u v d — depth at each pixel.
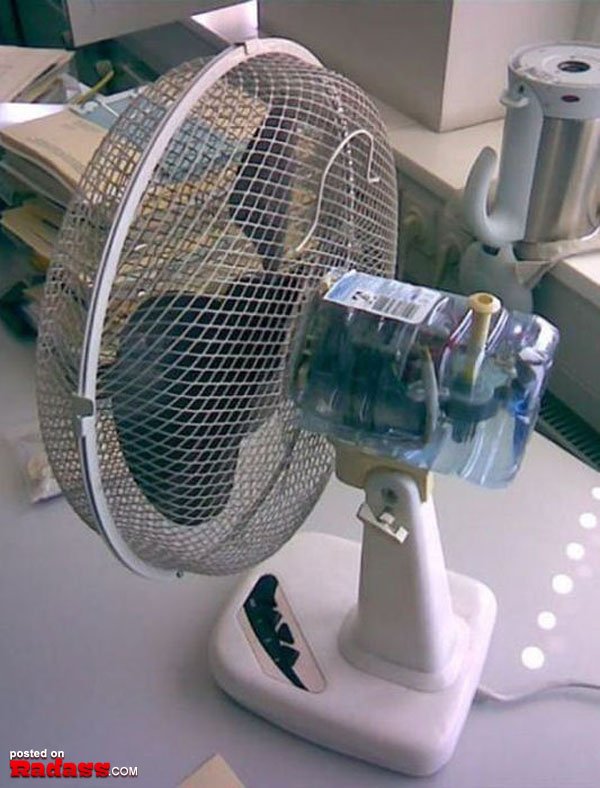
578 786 0.64
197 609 0.76
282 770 0.65
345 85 0.56
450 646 0.67
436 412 0.50
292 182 0.51
